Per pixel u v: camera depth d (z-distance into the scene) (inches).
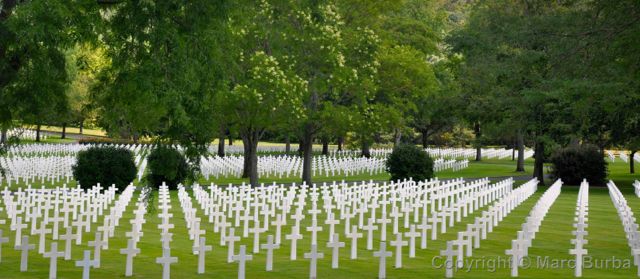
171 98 547.5
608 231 837.8
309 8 1330.0
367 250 661.3
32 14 506.0
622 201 920.9
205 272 544.7
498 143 4434.1
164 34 554.3
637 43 812.0
